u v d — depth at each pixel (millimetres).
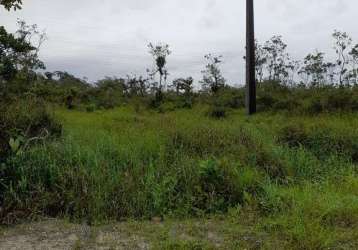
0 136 6027
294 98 15750
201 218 4914
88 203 5059
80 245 4125
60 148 6367
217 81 23438
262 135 8500
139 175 5812
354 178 6129
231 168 5867
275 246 3996
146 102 20969
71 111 16594
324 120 10789
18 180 5449
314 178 6551
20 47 13383
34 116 7363
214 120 12797
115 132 8203
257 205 5031
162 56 24375
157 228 4566
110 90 24250
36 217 4934
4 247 4125
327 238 4074
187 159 6320
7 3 6973
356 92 14352
